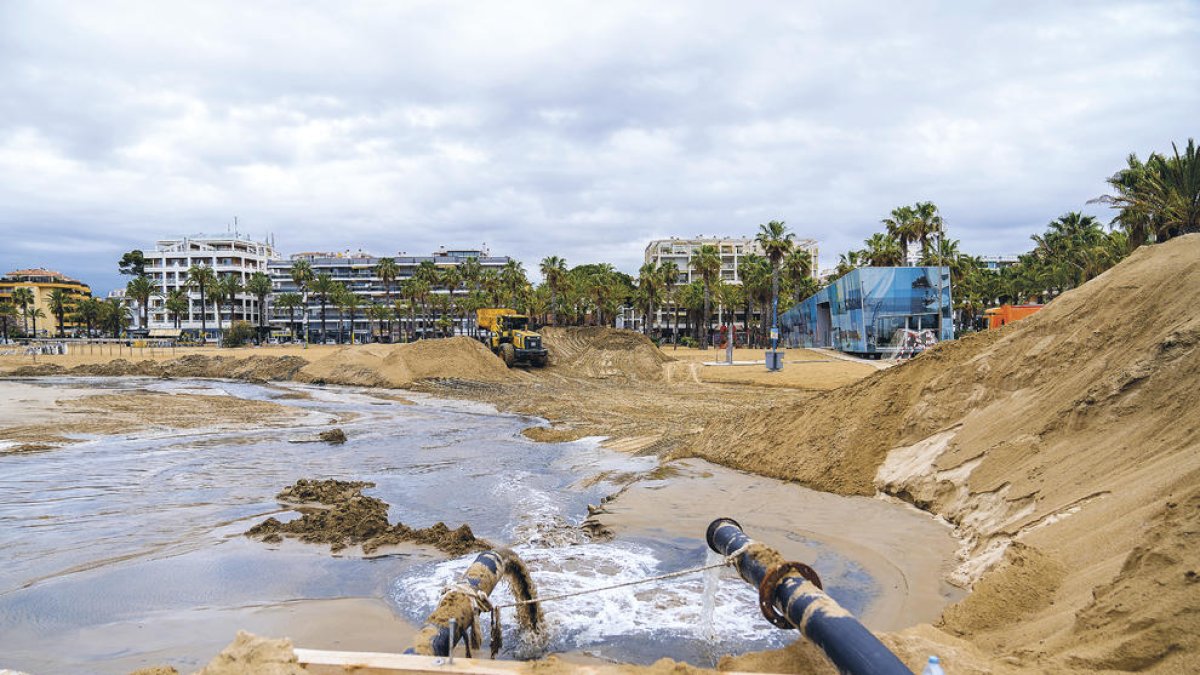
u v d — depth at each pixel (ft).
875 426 51.49
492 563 25.73
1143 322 37.99
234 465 66.39
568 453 73.10
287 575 34.94
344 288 408.05
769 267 289.12
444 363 173.68
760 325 349.00
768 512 43.98
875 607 28.50
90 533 43.21
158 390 153.38
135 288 381.19
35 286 479.00
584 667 16.87
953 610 24.71
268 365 198.80
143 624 28.94
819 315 220.02
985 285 267.59
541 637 26.86
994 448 39.29
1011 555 25.73
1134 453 29.78
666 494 49.90
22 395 129.39
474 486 56.75
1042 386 41.27
